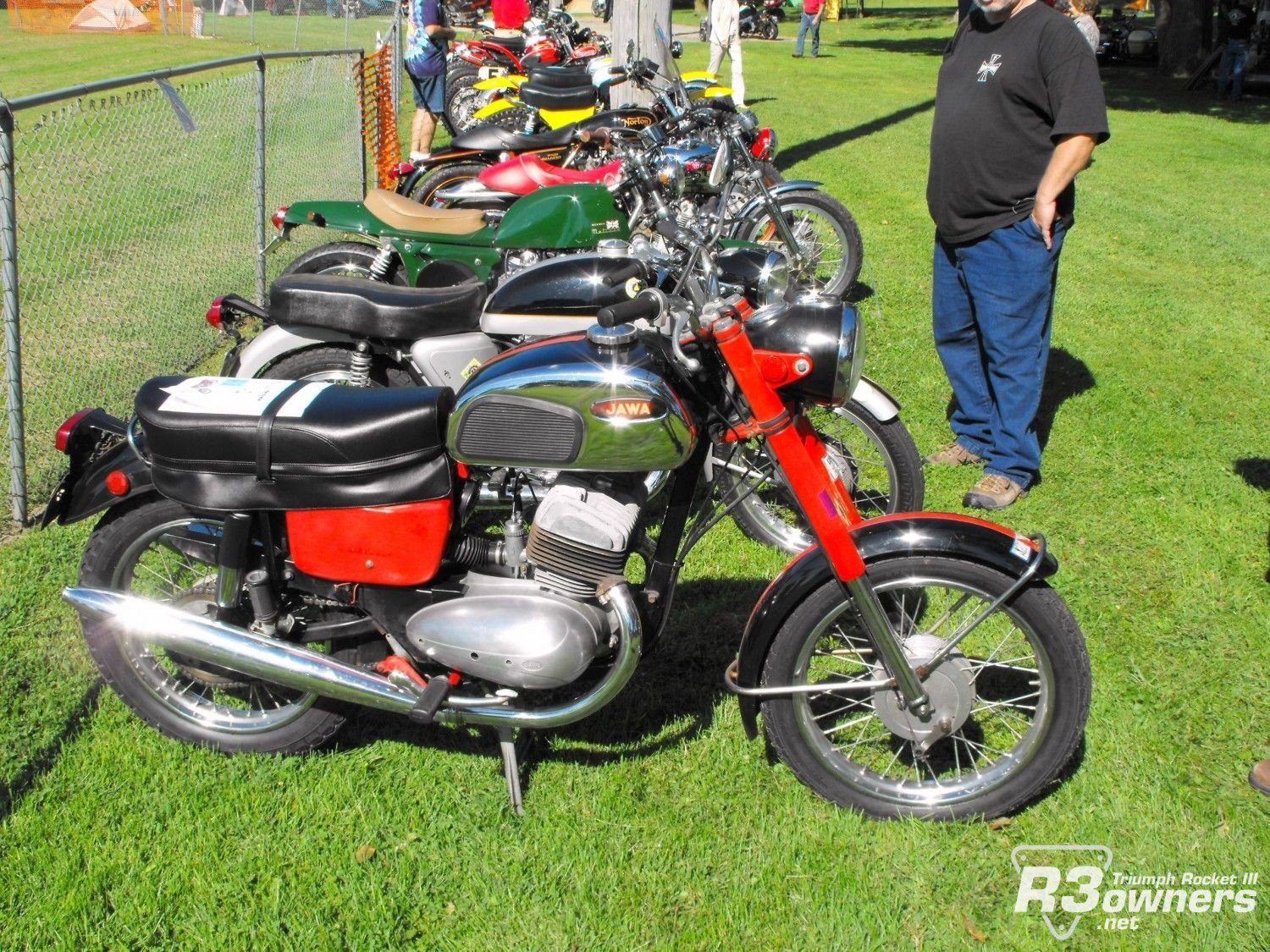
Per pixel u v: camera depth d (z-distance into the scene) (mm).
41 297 5832
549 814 2902
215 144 7059
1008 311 4453
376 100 10172
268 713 3104
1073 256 8492
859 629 3438
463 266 4527
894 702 2787
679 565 2871
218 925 2570
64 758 3072
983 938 2551
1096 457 5082
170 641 2791
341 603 2861
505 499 2811
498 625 2648
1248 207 10352
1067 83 4039
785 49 25641
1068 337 6664
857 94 17562
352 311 4039
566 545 2645
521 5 15438
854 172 11281
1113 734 3201
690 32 28141
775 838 2826
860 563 2627
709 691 3408
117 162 6246
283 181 7906
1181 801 2951
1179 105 17750
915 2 42781
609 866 2738
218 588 2855
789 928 2570
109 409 5145
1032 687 3381
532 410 2621
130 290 6547
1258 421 5508
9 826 2840
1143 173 11969
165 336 6066
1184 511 4574
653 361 2660
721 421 2781
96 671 3443
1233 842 2822
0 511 4391
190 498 2736
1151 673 3506
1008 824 2883
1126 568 4145
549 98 9484
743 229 6852
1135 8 34219
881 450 3963
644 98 9133
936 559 2670
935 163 4520
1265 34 19656
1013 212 4328
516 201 5305
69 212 6043
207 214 7086
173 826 2850
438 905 2639
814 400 2701
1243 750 3164
